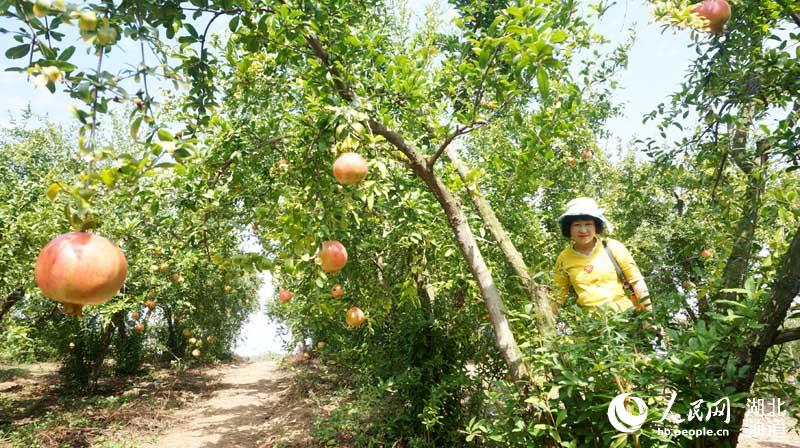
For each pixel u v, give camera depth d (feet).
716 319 6.82
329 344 24.39
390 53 14.17
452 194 10.02
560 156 16.72
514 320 8.87
